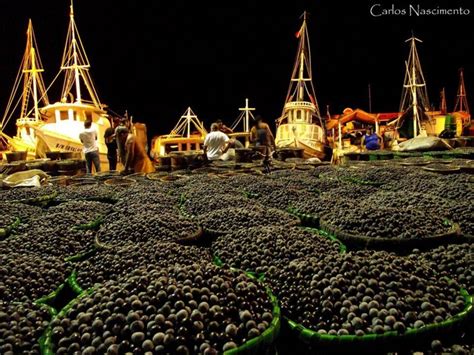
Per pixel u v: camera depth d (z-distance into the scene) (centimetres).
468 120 3117
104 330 205
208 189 604
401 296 237
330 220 411
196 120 3106
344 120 3069
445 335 220
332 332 220
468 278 274
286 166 1027
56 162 1120
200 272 246
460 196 508
